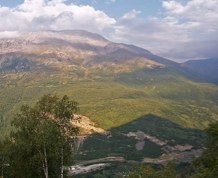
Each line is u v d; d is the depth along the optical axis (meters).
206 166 71.31
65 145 89.31
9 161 94.81
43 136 85.38
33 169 91.00
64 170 92.75
